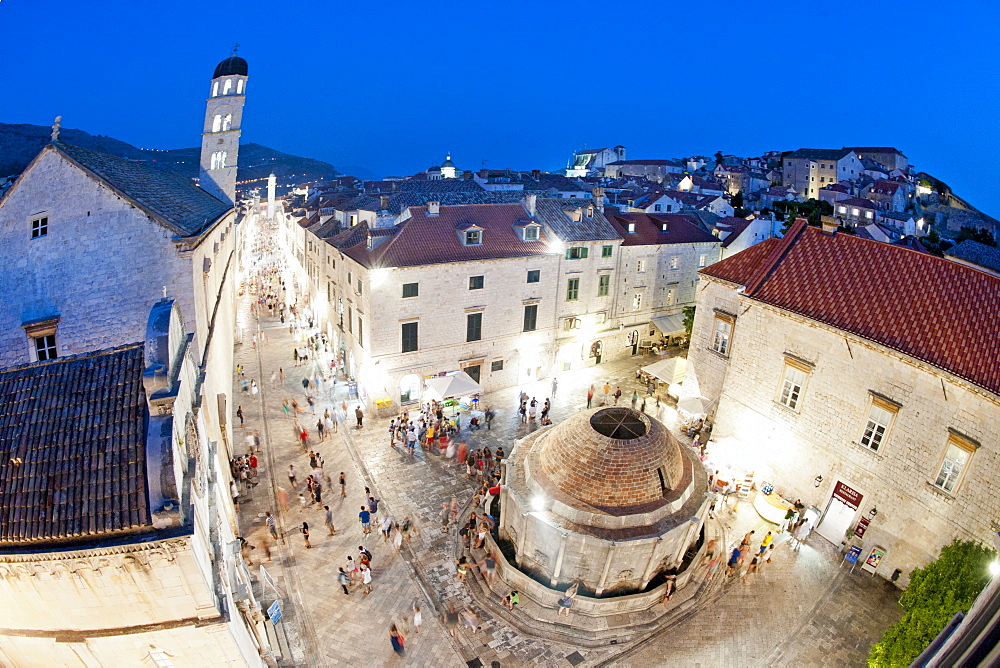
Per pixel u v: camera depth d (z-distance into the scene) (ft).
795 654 68.49
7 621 45.47
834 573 81.61
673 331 163.43
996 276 74.79
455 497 95.91
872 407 80.69
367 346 122.01
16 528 41.57
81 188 74.43
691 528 75.66
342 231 163.32
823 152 431.02
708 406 114.11
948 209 396.57
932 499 73.67
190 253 74.90
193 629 46.16
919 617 56.65
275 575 77.36
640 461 73.41
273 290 229.25
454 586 77.15
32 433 45.85
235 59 163.02
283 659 65.36
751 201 393.70
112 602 44.21
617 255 151.23
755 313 97.96
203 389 63.36
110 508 41.96
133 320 75.25
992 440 66.64
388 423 119.96
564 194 282.36
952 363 71.15
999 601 27.14
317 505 92.43
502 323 135.23
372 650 67.21
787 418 93.56
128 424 45.60
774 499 92.17
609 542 68.39
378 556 81.92
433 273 122.01
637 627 71.20
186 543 41.81
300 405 127.85
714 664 66.95
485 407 130.21
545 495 74.13
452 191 206.90
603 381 147.13
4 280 76.18
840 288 89.20
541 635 69.92
